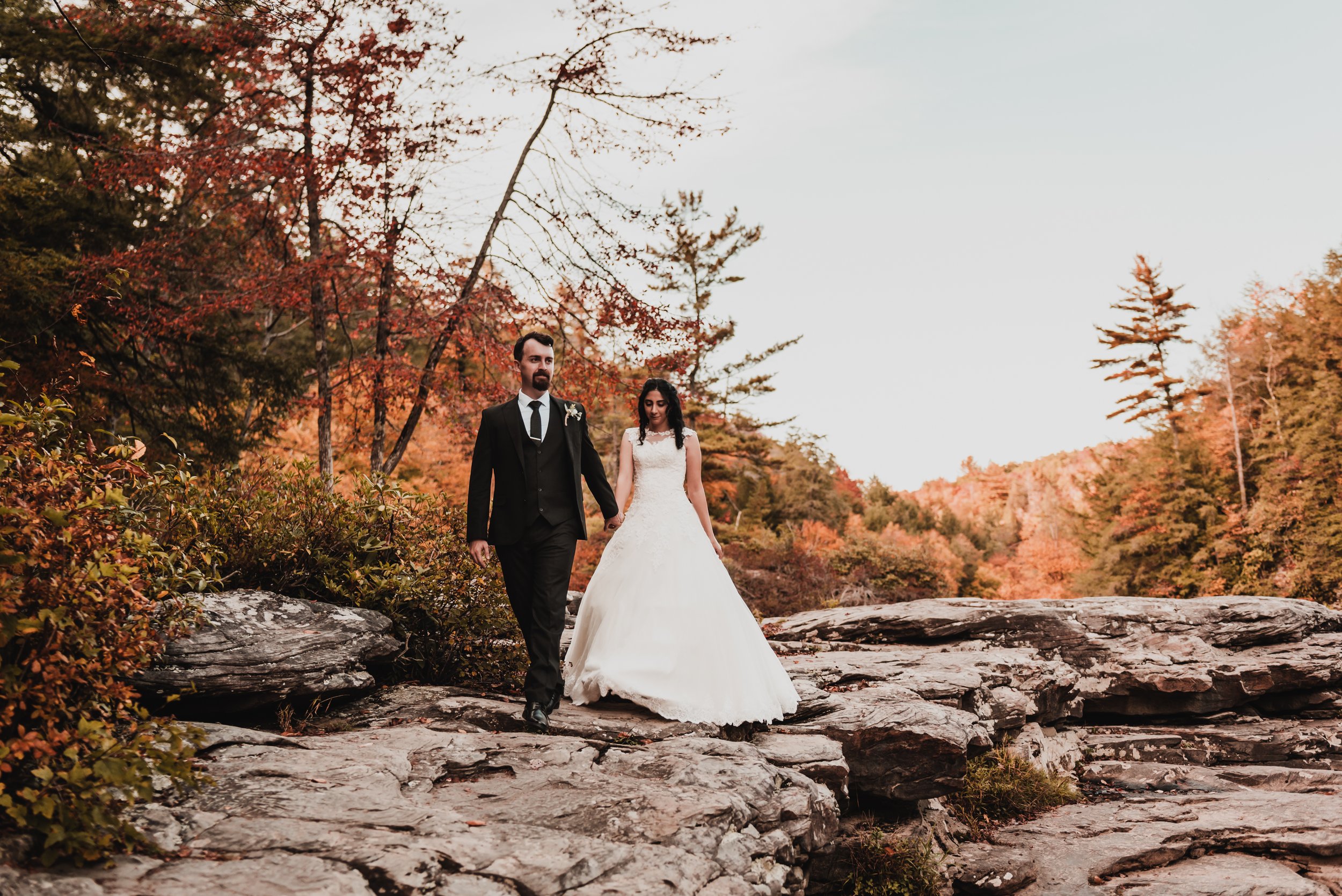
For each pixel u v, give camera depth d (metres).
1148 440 36.53
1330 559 28.02
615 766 3.98
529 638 4.76
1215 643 9.66
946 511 65.56
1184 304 41.66
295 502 5.39
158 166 10.67
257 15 10.34
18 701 2.66
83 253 12.80
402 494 5.73
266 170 10.44
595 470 5.12
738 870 3.25
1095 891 5.12
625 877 2.79
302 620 4.77
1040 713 8.18
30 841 2.43
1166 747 8.37
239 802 2.99
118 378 14.30
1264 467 32.34
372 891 2.46
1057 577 50.56
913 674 7.30
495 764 3.83
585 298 11.69
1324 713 9.38
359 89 10.26
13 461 2.84
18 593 2.57
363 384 11.29
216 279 13.62
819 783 4.54
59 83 14.28
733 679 5.07
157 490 4.34
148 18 11.00
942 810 5.98
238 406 19.98
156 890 2.32
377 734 4.12
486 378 11.90
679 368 12.06
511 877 2.66
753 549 24.20
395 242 10.73
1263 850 5.72
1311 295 34.00
